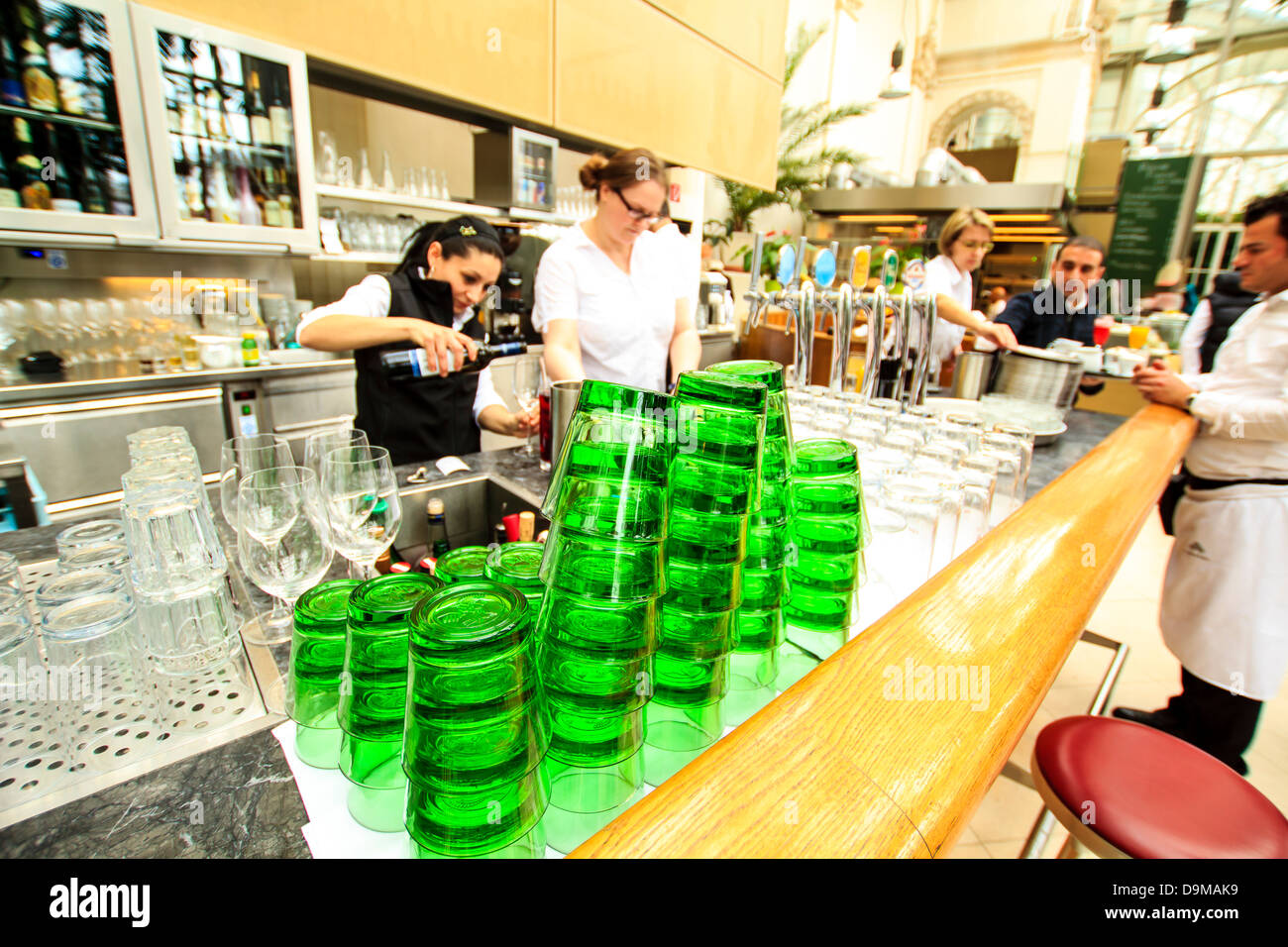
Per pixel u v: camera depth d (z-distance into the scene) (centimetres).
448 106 297
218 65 228
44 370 223
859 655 49
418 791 34
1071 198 683
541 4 274
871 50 838
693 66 347
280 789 47
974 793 37
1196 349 233
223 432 253
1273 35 734
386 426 163
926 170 734
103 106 212
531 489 125
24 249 236
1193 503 175
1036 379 192
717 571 45
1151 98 777
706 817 34
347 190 302
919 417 121
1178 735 190
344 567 91
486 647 32
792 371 140
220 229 241
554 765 42
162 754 50
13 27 194
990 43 941
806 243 151
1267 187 720
